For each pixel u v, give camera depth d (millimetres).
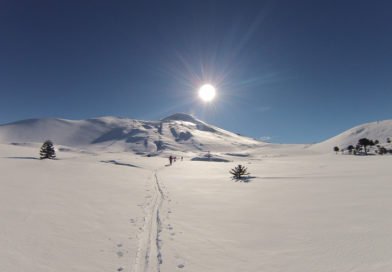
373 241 4801
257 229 6273
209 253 4969
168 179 18188
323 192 10477
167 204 9383
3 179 11102
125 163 34781
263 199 10031
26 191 9250
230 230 6320
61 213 7117
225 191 12477
